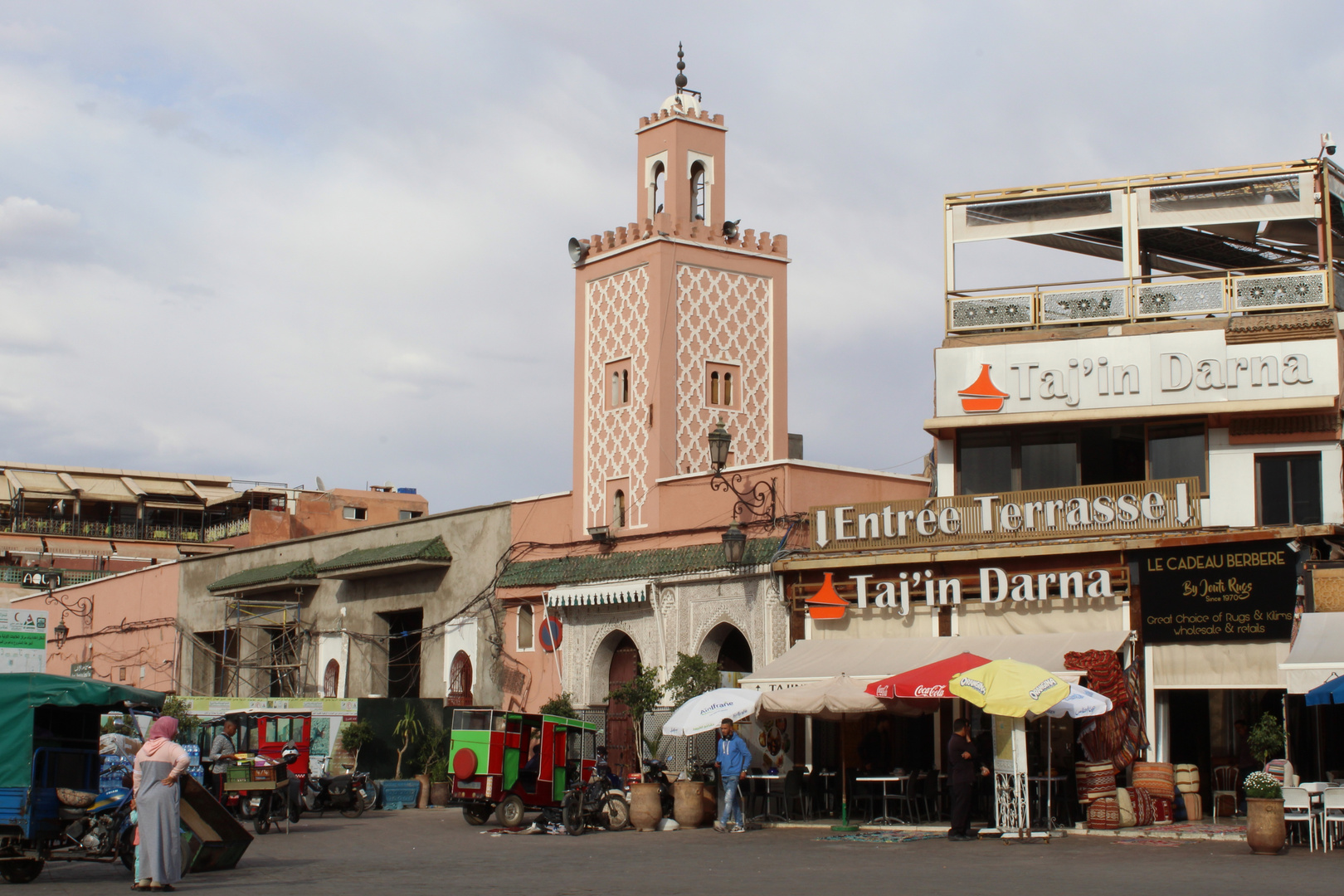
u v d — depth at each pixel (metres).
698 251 35.06
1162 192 27.22
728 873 17.16
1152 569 24.61
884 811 24.70
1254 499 25.33
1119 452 27.11
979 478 28.09
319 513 65.44
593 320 36.31
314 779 30.14
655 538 32.84
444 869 18.06
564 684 34.53
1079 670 23.42
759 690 25.14
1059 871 16.80
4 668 28.67
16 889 16.11
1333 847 19.27
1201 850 19.44
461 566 38.84
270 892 15.40
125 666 57.38
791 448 36.81
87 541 75.44
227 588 48.03
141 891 15.77
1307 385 25.08
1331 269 25.72
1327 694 19.44
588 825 24.94
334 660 43.88
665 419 33.78
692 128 35.91
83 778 18.69
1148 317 26.92
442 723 36.00
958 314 28.41
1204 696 26.58
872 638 27.69
